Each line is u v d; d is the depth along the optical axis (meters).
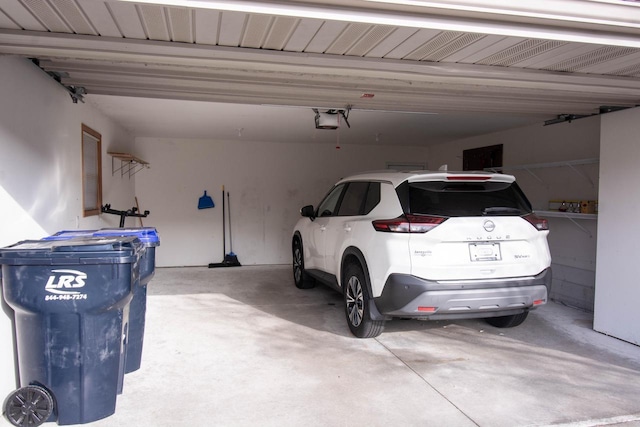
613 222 4.52
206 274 8.23
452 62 3.33
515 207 4.09
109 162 6.63
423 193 3.96
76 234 3.51
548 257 4.08
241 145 9.33
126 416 2.90
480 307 3.76
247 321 5.10
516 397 3.21
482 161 8.14
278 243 9.57
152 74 3.65
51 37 2.72
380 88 4.02
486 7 2.25
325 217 5.68
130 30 2.69
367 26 2.59
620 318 4.46
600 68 3.42
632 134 4.33
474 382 3.45
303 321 5.11
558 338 4.52
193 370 3.68
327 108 4.94
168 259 9.09
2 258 2.60
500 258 3.83
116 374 2.88
